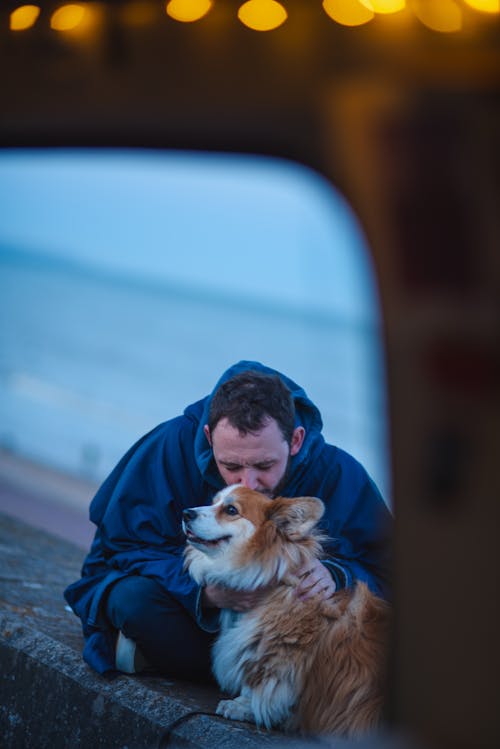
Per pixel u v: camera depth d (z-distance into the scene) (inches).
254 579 141.4
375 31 71.7
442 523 65.7
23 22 80.0
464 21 73.3
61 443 676.7
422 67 68.7
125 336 1528.1
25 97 77.1
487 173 64.4
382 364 69.1
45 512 417.7
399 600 68.1
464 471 64.8
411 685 67.6
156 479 157.8
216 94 70.9
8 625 172.9
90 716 149.1
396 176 65.7
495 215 64.3
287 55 71.4
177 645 151.9
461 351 64.7
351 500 153.5
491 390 64.2
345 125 66.4
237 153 72.8
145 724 140.2
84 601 157.5
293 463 151.4
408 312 65.9
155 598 149.6
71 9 77.8
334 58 71.0
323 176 69.2
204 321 1878.7
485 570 64.6
